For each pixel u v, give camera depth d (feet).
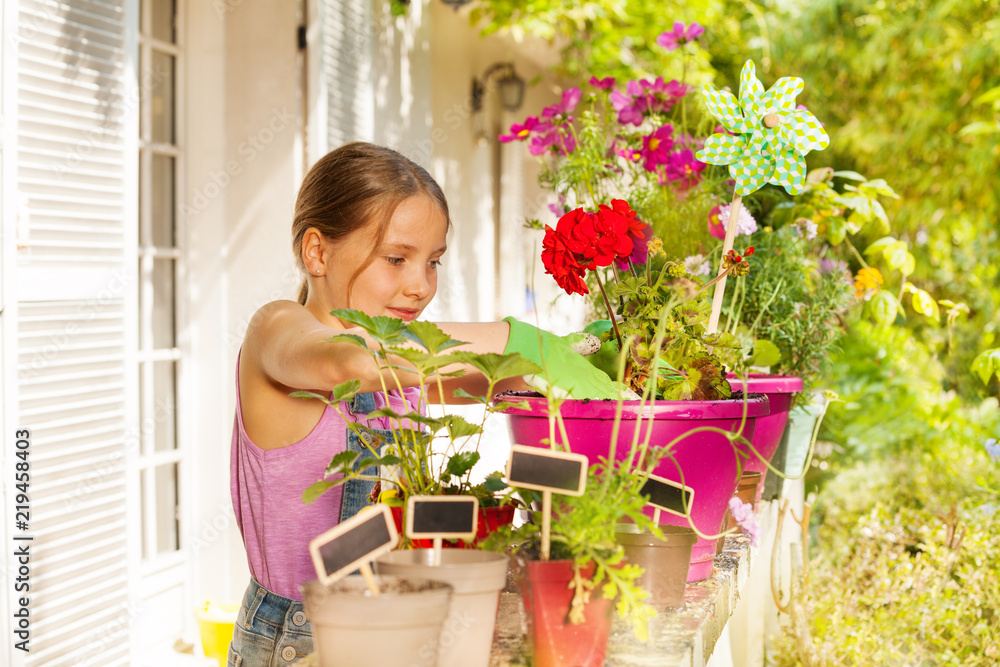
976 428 12.24
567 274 3.60
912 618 7.66
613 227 3.54
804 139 3.86
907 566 7.90
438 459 5.73
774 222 7.69
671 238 5.96
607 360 3.78
